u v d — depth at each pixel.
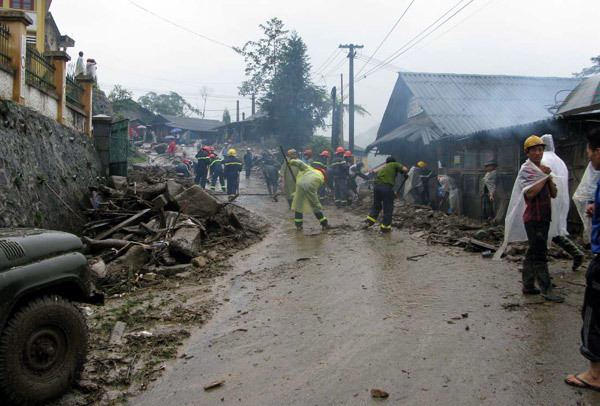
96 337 4.32
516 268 6.16
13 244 2.95
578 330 4.01
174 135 48.12
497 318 4.40
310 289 5.79
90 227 8.48
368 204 14.09
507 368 3.39
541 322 4.23
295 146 35.09
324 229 10.52
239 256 8.10
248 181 24.55
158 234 7.80
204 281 6.44
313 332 4.35
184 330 4.51
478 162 11.42
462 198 12.16
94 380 3.45
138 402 3.19
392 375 3.40
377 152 21.06
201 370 3.65
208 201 9.77
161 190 10.34
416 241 8.52
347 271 6.58
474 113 15.27
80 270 3.38
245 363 3.75
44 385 2.95
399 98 19.31
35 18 17.31
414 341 3.99
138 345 4.13
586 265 6.09
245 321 4.75
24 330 2.85
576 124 8.06
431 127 15.13
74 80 12.20
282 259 7.66
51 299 3.08
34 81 8.38
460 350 3.75
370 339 4.09
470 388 3.14
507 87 17.77
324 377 3.43
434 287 5.53
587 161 7.94
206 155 17.34
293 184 14.11
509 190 10.06
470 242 7.57
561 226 5.94
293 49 34.75
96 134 12.95
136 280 6.27
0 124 6.52
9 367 2.74
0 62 6.96
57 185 8.31
